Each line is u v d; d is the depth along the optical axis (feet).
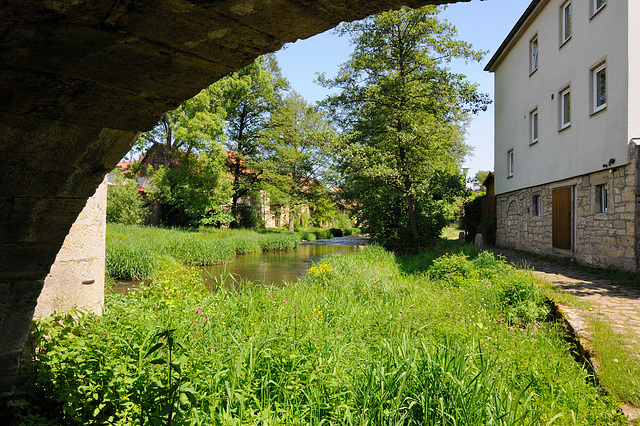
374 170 43.88
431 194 50.72
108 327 12.54
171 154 84.33
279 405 9.37
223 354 11.28
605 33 28.99
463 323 15.37
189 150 82.89
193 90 6.15
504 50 50.52
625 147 26.63
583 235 32.53
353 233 160.04
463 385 9.38
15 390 9.15
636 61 26.32
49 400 9.66
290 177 100.48
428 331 14.60
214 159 81.92
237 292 20.86
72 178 7.15
